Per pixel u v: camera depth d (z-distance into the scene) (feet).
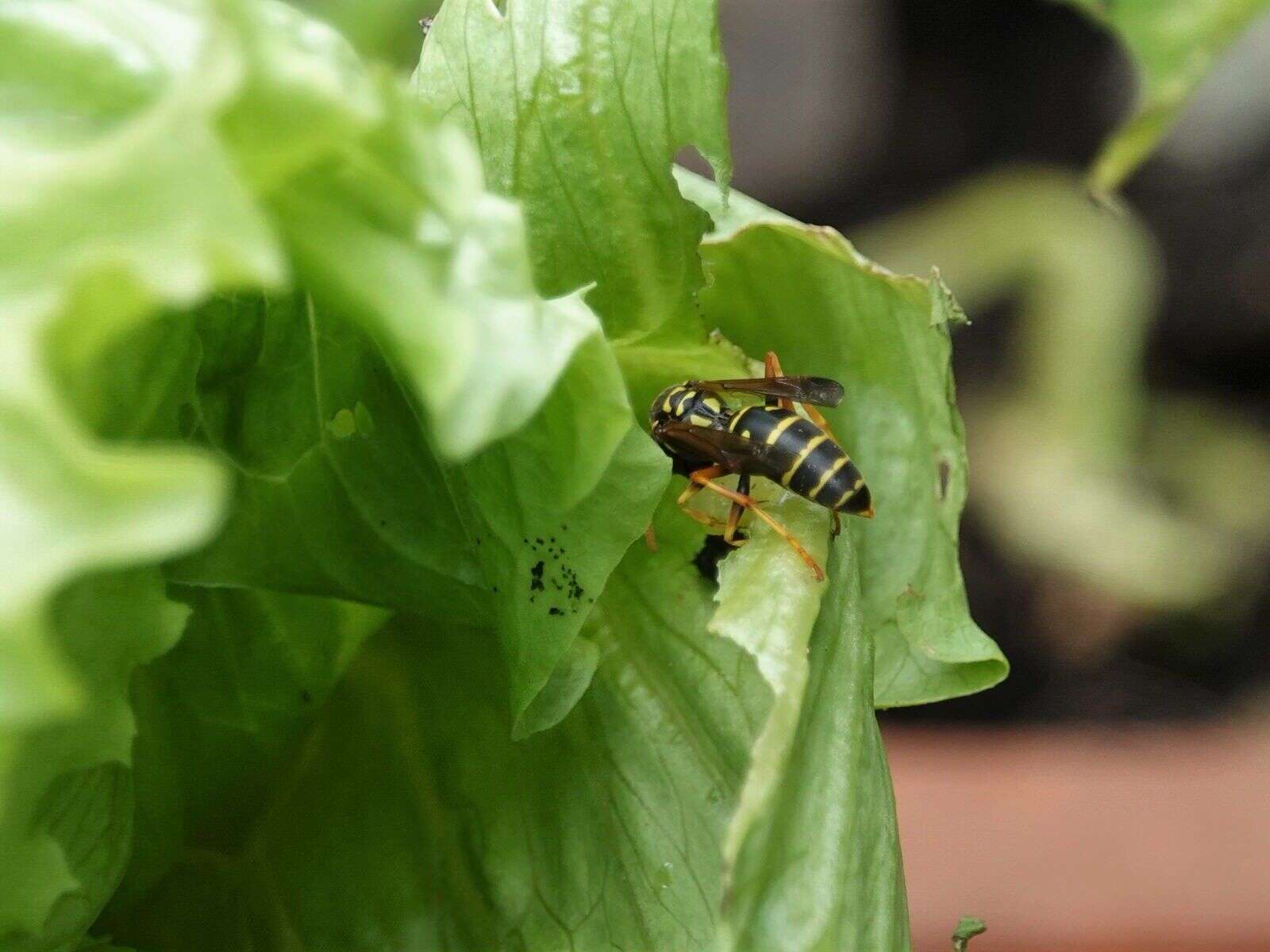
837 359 0.45
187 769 0.42
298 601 0.42
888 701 0.45
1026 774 0.77
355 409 0.39
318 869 0.43
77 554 0.28
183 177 0.31
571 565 0.38
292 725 0.43
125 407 0.36
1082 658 0.95
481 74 0.41
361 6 0.82
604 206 0.41
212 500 0.28
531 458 0.37
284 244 0.34
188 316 0.37
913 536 0.45
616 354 0.45
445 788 0.43
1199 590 0.96
